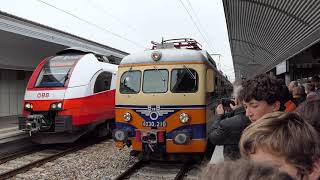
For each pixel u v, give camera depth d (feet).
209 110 32.76
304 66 73.10
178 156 31.37
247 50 83.92
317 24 38.86
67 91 40.04
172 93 30.86
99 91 44.83
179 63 31.40
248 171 3.60
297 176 5.02
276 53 69.92
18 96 68.64
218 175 3.66
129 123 31.78
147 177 28.60
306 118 7.05
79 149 41.96
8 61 56.65
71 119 39.73
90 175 29.37
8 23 47.11
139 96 31.50
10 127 47.34
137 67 32.35
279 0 37.86
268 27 51.34
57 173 30.17
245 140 5.32
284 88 10.49
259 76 10.59
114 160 35.01
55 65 42.45
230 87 66.33
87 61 43.75
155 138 30.42
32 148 43.14
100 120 45.09
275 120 5.41
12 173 29.68
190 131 30.35
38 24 54.03
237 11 46.83
